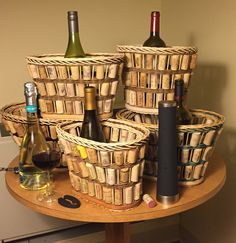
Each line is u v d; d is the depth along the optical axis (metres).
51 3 1.34
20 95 1.38
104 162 0.74
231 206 1.33
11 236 1.46
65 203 0.82
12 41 1.32
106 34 1.45
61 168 0.99
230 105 1.25
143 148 0.76
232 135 1.27
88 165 0.78
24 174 0.93
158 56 0.88
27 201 0.84
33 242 1.54
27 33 1.33
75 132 0.90
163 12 1.53
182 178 0.89
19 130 0.94
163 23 1.55
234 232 1.33
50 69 0.86
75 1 1.37
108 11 1.43
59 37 1.38
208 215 1.48
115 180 0.76
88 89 0.82
